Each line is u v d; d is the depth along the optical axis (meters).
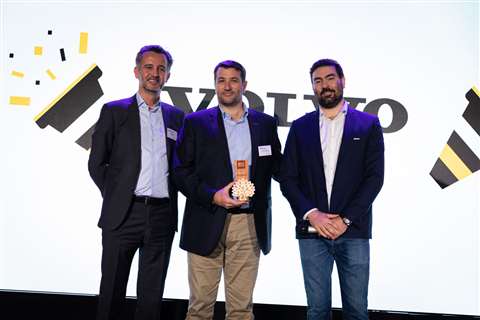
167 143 2.71
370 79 3.27
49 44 3.29
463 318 3.12
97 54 3.29
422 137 3.22
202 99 3.28
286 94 3.28
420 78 3.26
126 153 2.61
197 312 2.59
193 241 2.58
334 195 2.49
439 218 3.18
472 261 3.16
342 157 2.51
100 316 2.53
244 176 2.52
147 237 2.59
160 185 2.65
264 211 2.62
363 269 2.45
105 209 2.59
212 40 3.30
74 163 3.23
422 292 3.16
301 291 3.18
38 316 3.16
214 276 2.62
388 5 3.29
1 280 3.18
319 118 2.63
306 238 2.51
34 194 3.21
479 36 3.25
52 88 3.27
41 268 3.18
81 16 3.30
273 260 3.19
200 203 2.52
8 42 3.28
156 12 3.31
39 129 3.24
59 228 3.20
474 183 3.19
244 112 2.72
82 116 3.26
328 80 2.57
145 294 2.59
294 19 3.31
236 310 2.61
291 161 2.62
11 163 3.21
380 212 3.19
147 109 2.72
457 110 3.23
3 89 3.25
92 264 3.20
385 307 3.16
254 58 3.29
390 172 3.21
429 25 3.28
